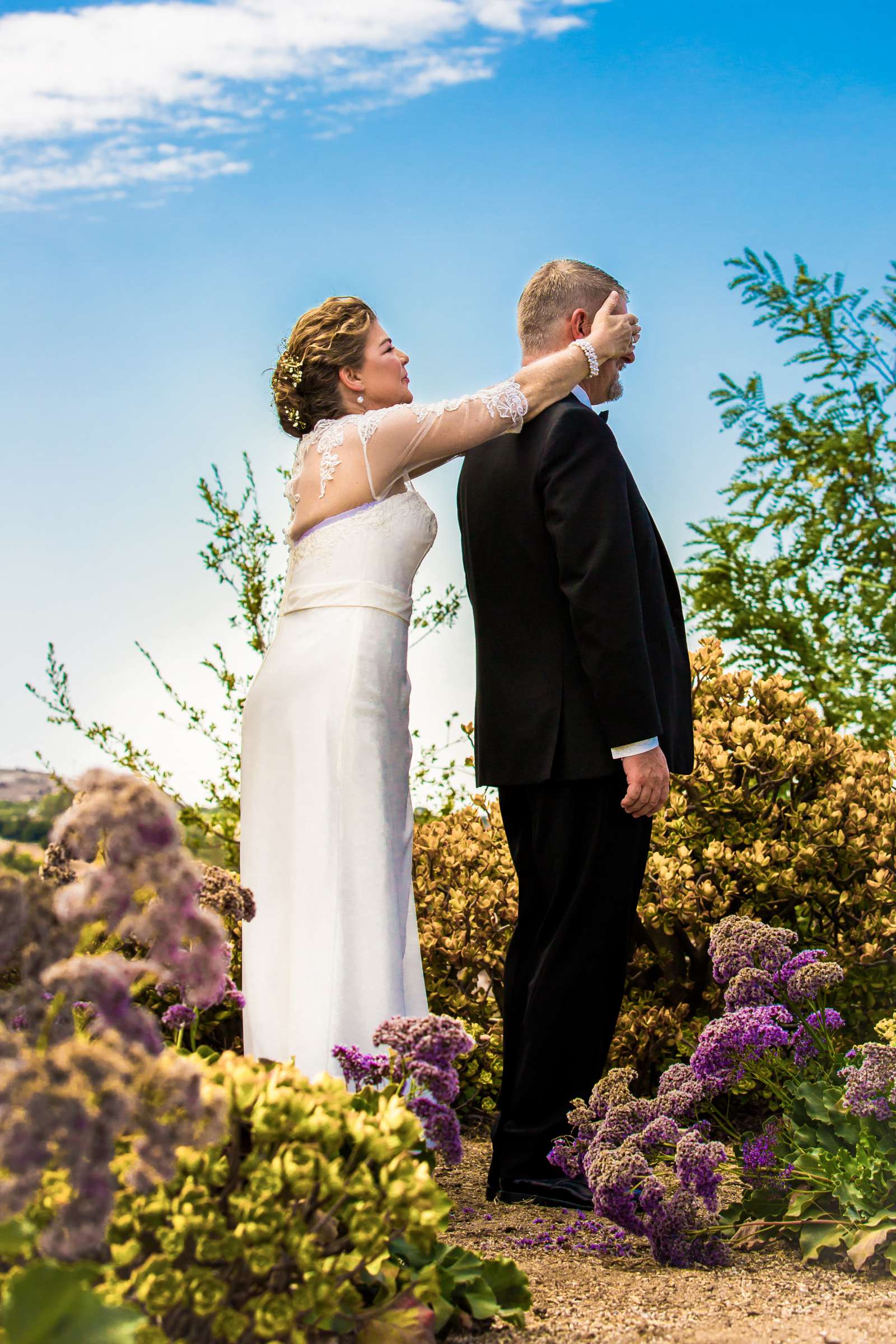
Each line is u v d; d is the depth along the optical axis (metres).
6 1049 1.41
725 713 4.67
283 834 2.83
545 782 3.20
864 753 4.63
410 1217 1.60
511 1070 3.29
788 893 4.27
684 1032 4.29
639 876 3.25
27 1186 1.31
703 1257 2.49
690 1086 2.73
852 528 6.41
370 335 3.16
